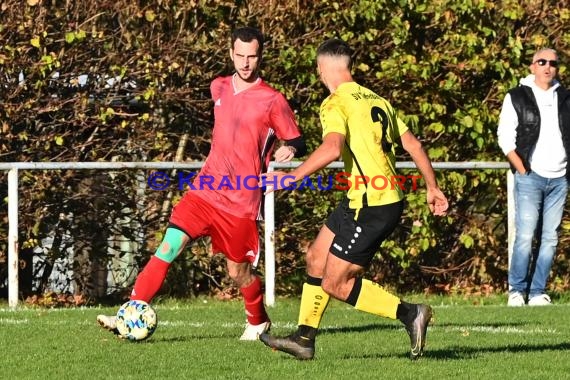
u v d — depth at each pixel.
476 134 38.47
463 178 37.53
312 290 20.44
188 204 24.27
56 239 35.53
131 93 36.47
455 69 38.03
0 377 19.17
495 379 18.69
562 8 39.53
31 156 35.91
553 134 34.12
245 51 23.69
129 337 23.62
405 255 37.78
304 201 36.78
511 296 34.91
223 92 24.14
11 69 34.81
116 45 36.00
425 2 37.94
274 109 23.84
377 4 37.47
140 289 24.31
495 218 38.47
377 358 21.14
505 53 38.47
